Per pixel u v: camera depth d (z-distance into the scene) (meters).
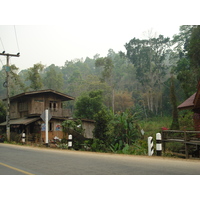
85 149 19.94
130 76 77.12
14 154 10.84
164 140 13.05
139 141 19.75
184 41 55.47
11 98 29.80
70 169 6.69
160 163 7.67
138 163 7.71
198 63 31.86
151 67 61.75
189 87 31.83
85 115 39.25
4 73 60.78
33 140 21.61
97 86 62.41
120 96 62.88
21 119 27.72
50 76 74.69
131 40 63.00
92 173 6.11
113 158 9.14
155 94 58.81
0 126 31.95
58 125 24.98
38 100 27.75
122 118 20.48
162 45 61.12
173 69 53.59
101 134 19.08
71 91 74.31
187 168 6.70
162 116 54.97
